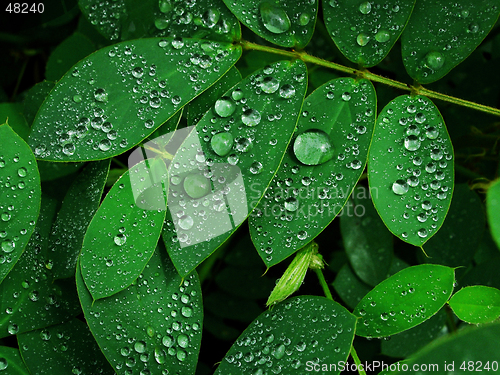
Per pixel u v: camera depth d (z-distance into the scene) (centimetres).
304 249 17
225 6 16
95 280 16
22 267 17
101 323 16
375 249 19
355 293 19
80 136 16
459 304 17
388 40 16
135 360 16
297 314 16
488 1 16
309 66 20
